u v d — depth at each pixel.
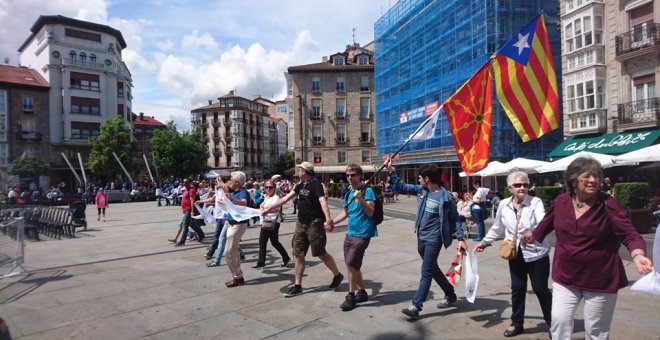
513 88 6.67
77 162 49.47
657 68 19.16
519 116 6.69
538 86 6.67
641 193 11.98
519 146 26.94
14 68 48.84
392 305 5.20
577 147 21.73
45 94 48.09
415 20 36.03
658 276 2.86
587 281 2.90
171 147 52.16
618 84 20.91
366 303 5.29
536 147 26.92
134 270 7.44
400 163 37.22
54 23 48.62
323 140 52.28
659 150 12.41
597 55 21.53
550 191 15.80
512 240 4.00
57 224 12.57
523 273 4.17
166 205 30.12
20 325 4.72
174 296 5.75
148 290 6.07
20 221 7.59
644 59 19.67
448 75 30.70
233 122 82.44
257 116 89.50
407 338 4.16
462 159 6.56
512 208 4.25
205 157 55.75
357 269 5.07
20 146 45.84
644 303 5.13
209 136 83.50
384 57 42.47
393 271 7.03
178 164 52.31
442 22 31.91
